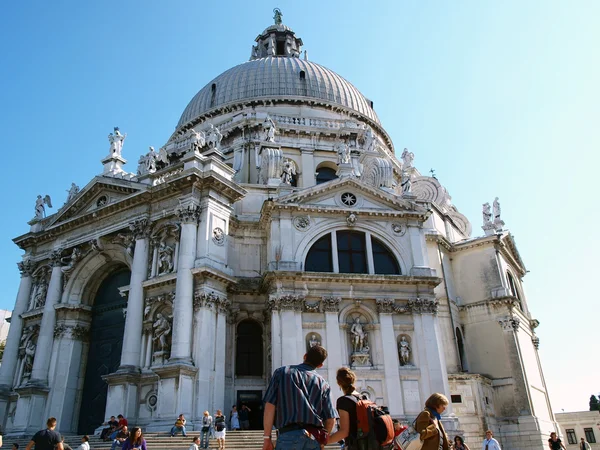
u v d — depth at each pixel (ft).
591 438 226.38
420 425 23.50
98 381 111.24
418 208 115.14
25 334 119.85
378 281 105.81
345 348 101.65
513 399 116.37
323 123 154.61
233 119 153.58
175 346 91.35
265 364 105.91
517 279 147.23
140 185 110.73
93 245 114.52
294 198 109.81
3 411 113.19
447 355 117.80
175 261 100.48
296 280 102.63
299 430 18.75
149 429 86.07
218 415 76.84
